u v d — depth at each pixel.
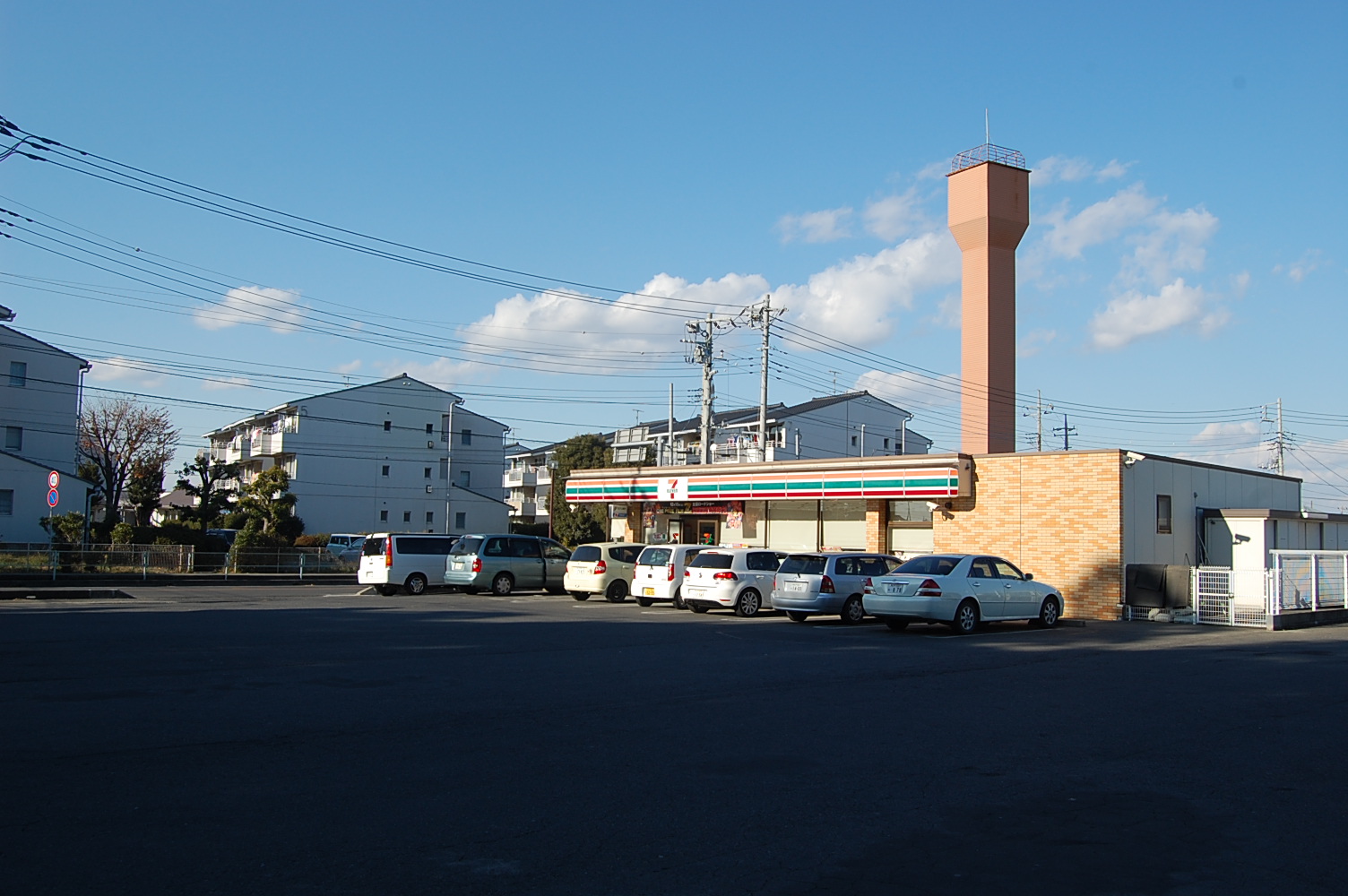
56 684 11.89
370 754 8.58
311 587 35.84
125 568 37.25
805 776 8.06
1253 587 23.06
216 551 48.38
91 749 8.58
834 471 31.39
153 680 12.27
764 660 15.28
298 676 12.85
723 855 6.09
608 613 24.11
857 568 22.86
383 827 6.53
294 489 63.25
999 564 21.42
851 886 5.59
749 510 35.91
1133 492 26.16
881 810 7.11
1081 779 8.13
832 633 20.00
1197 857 6.18
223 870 5.68
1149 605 24.70
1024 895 5.50
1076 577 26.12
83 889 5.35
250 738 9.12
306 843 6.18
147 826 6.46
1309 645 18.81
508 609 24.55
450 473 68.56
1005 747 9.27
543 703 11.16
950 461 28.48
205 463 51.78
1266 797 7.61
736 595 24.58
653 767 8.28
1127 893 5.55
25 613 21.66
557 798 7.29
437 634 18.02
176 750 8.61
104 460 62.59
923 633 20.20
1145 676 14.13
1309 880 5.80
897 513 31.17
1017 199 40.44
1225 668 15.22
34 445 53.84
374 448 66.25
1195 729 10.24
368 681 12.50
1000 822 6.88
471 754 8.66
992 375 39.50
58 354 54.88
